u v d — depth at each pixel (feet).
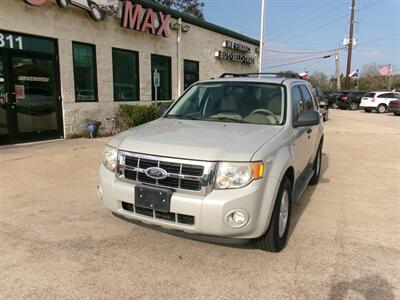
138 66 44.14
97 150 29.09
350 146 36.99
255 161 10.71
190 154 10.77
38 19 31.30
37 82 32.22
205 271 11.18
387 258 12.31
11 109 30.32
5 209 16.01
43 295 9.79
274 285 10.51
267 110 14.80
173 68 50.67
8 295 9.76
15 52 30.14
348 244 13.35
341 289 10.40
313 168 20.84
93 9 35.40
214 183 10.60
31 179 20.58
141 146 11.53
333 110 108.99
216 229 10.50
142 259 11.82
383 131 50.83
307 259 12.09
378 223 15.56
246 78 16.96
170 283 10.48
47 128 33.55
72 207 16.44
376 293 10.23
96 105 38.19
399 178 23.66
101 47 38.22
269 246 12.10
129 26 40.52
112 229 14.11
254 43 74.74
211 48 60.18
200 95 16.56
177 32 50.67
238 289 10.27
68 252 12.18
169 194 10.69
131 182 11.57
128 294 9.92
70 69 34.78
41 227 14.16
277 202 11.76
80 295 9.82
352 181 22.74
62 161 24.91
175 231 11.12
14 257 11.76
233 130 12.94
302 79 19.85
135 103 43.96
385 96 95.55
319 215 16.43
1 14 28.48
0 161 24.04
